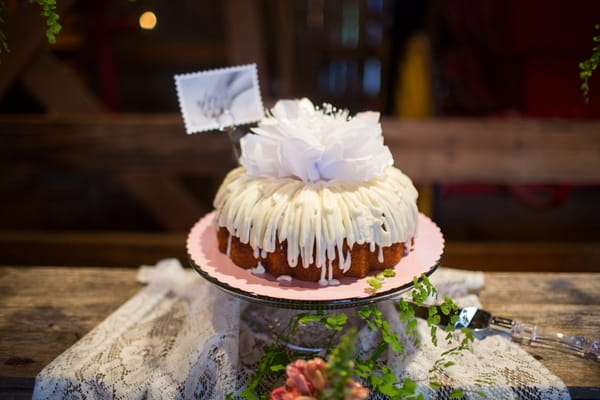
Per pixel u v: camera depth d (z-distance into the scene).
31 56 2.07
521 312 1.13
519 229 2.82
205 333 0.97
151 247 2.46
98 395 0.92
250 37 2.34
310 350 1.00
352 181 0.98
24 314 1.13
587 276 1.27
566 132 2.15
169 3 4.43
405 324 1.02
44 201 3.39
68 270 1.31
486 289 1.21
